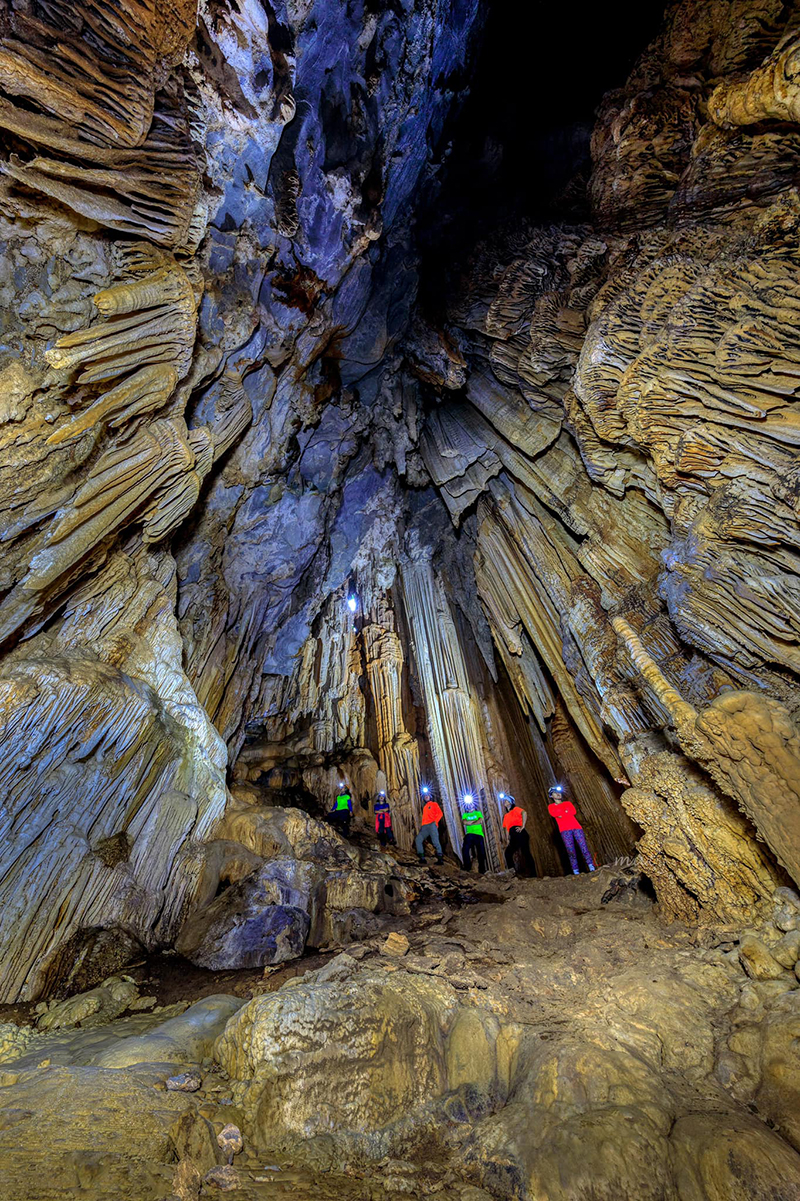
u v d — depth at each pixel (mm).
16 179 3318
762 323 4398
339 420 9289
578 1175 1863
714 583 4914
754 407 4559
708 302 4805
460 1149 2240
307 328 7348
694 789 4406
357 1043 2516
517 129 8344
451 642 11773
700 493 5328
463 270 8922
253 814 6531
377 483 11117
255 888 5273
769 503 4441
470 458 10461
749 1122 2086
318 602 11086
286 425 8094
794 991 2773
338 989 2760
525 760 10852
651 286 5414
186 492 5633
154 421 4898
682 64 5816
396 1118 2381
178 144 4285
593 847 9148
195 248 4820
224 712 8836
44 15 3100
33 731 3926
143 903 4844
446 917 5820
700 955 3605
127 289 3906
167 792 5465
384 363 9727
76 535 4242
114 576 5035
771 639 4609
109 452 4402
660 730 6066
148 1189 1749
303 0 4773
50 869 4055
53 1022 3535
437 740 11180
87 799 4488
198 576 7711
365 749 11188
